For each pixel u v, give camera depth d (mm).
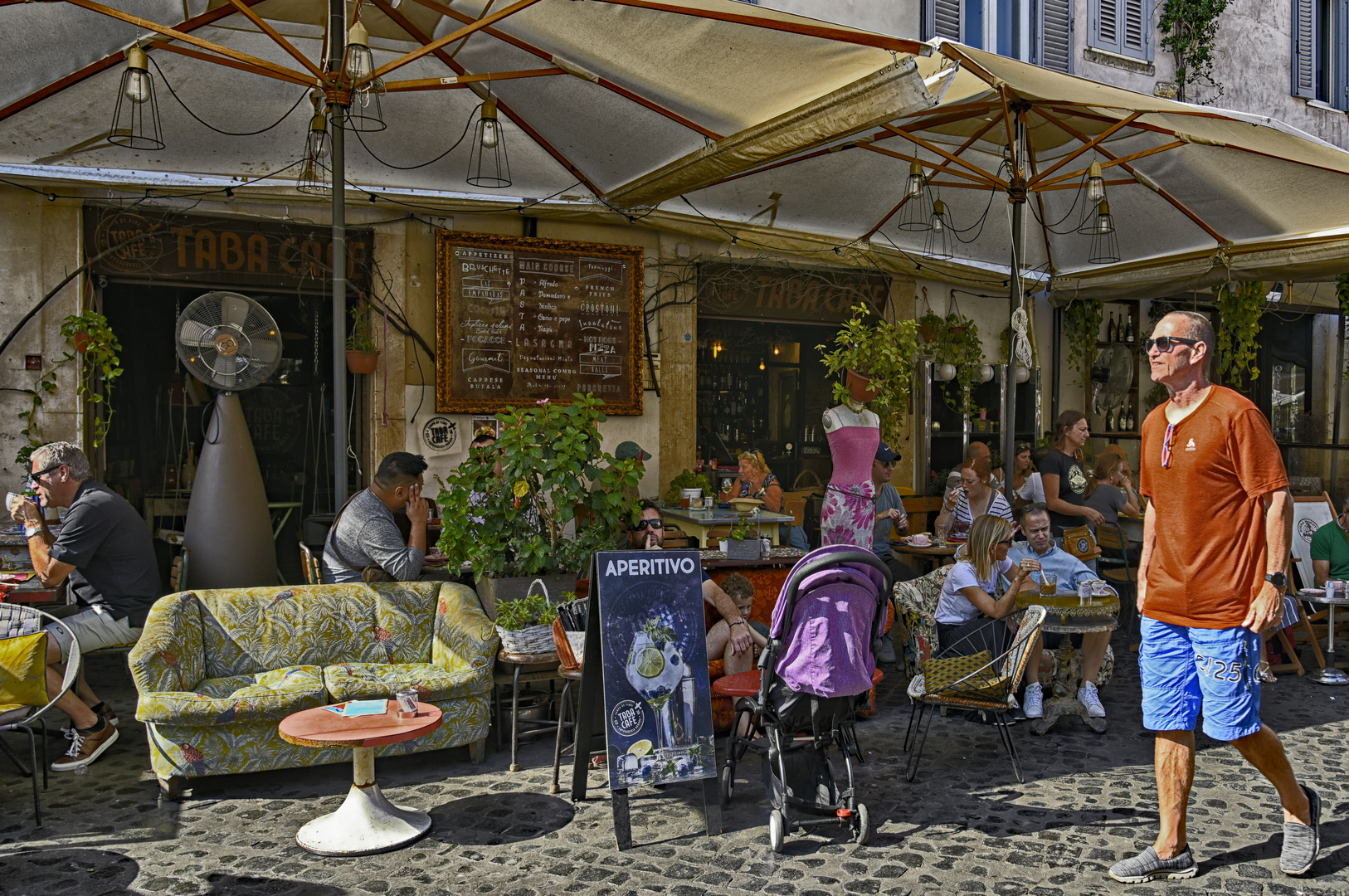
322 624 5133
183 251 7367
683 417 8930
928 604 5855
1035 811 4293
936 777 4734
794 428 9898
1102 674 5703
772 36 4723
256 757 4438
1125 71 10766
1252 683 3496
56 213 6984
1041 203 8641
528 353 8227
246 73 6246
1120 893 3496
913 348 8578
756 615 5809
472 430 8109
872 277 9867
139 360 7648
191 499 6566
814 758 4293
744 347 9594
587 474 5359
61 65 5719
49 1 5008
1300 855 3621
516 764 4848
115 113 6305
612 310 8523
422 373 7984
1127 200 8188
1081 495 7832
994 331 10617
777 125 5379
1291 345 13297
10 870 3645
